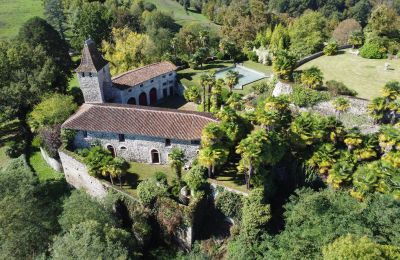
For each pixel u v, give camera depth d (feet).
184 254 144.66
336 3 512.63
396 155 138.10
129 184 162.30
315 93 177.37
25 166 173.27
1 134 225.97
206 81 208.85
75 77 299.99
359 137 147.95
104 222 135.95
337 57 239.30
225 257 140.26
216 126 146.72
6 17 407.03
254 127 173.88
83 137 178.70
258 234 135.13
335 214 117.50
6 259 127.44
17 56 229.04
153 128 168.14
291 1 513.04
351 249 91.81
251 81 257.34
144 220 147.33
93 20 325.83
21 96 216.95
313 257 108.68
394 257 93.45
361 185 135.44
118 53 281.74
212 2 505.25
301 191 135.85
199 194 144.77
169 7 520.42
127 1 453.17
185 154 169.27
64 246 116.57
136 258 130.21
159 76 243.40
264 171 146.61
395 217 110.32
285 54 190.19
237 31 348.59
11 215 134.21
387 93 153.79
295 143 155.43
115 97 219.41
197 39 319.68
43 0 432.25
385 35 246.47
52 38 276.62
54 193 177.78
